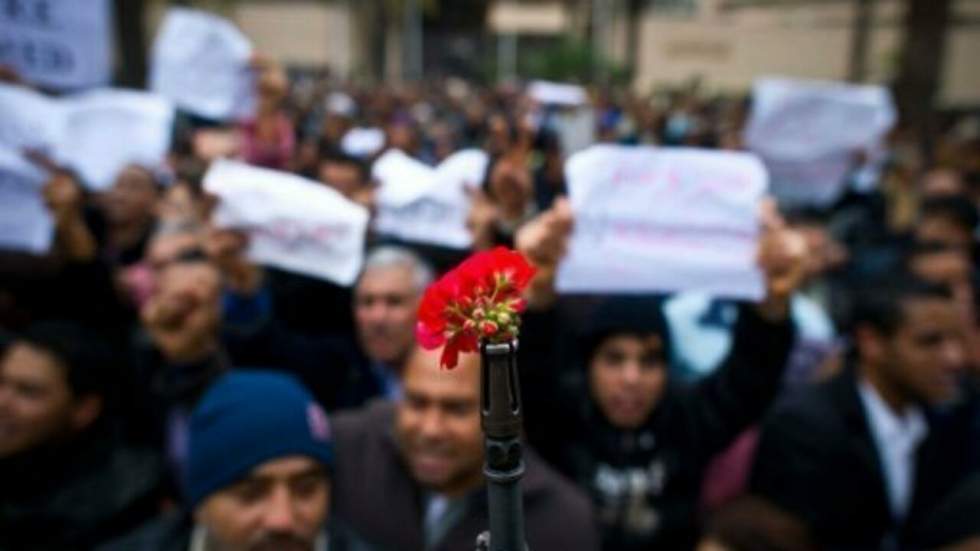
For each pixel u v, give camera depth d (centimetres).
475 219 277
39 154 310
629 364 231
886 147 773
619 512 234
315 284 285
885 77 1911
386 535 197
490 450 70
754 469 239
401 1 3594
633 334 231
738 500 191
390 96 1653
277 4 3123
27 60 336
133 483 230
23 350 215
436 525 192
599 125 981
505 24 4103
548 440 240
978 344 294
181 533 187
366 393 281
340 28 3136
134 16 801
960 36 1827
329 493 192
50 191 308
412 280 262
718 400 240
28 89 329
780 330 236
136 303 339
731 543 181
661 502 236
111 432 232
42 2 336
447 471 183
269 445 165
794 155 446
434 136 1003
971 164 715
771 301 235
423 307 74
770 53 2428
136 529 212
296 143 557
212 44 408
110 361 228
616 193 246
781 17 2383
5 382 212
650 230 244
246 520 166
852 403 239
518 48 4241
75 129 379
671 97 1753
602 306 242
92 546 214
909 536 247
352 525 199
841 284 446
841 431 233
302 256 264
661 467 237
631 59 2627
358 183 376
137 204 387
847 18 2150
